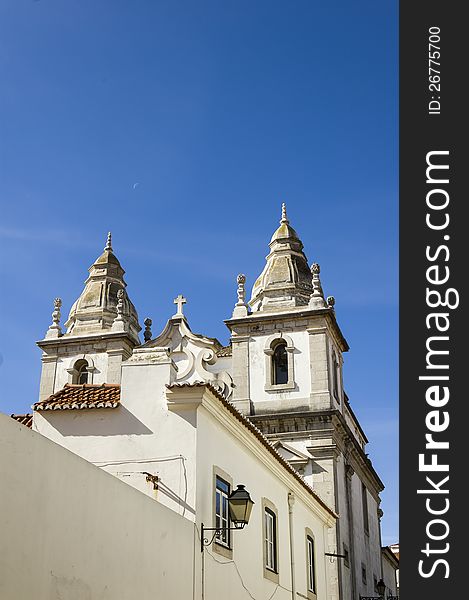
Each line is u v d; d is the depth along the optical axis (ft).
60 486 34.17
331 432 108.37
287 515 69.72
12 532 30.66
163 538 43.04
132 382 50.78
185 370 115.55
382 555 145.69
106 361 128.26
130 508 39.88
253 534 58.80
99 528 36.78
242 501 48.34
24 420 55.52
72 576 34.19
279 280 123.65
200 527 47.62
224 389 114.62
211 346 116.06
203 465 49.32
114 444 49.49
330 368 115.96
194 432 48.65
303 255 129.70
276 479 67.21
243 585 54.90
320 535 84.23
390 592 158.10
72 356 130.11
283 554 66.64
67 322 140.36
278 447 109.50
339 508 106.11
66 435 50.37
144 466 48.57
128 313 139.44
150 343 118.52
